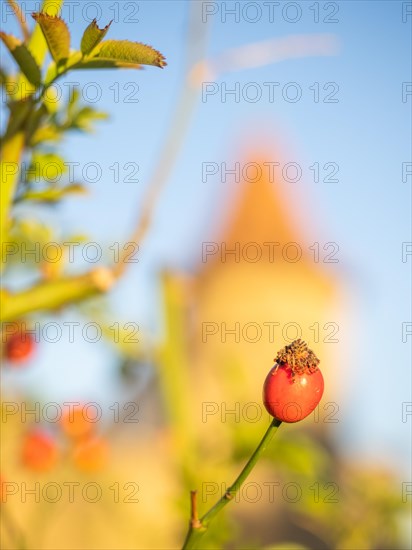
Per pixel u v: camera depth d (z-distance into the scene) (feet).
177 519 1.98
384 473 2.30
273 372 1.43
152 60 1.45
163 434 2.09
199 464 2.00
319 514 2.10
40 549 2.03
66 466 2.08
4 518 1.84
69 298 1.54
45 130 1.57
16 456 2.05
